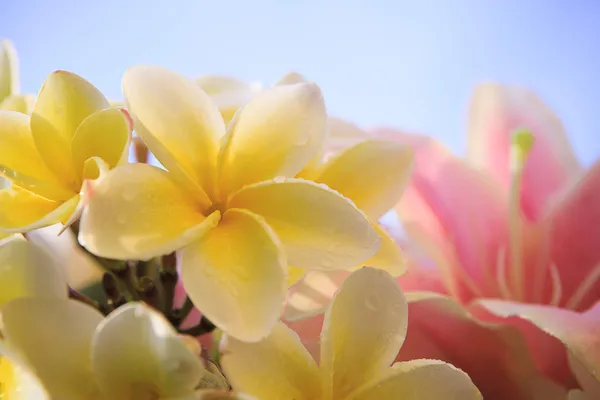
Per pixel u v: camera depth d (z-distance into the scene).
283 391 0.22
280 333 0.23
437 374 0.23
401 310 0.23
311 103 0.24
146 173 0.23
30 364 0.20
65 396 0.21
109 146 0.24
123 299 0.26
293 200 0.23
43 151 0.24
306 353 0.23
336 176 0.26
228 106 0.29
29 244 0.22
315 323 0.29
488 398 0.31
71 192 0.24
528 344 0.30
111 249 0.21
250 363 0.22
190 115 0.24
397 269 0.26
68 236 0.30
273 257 0.22
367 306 0.23
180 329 0.25
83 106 0.25
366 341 0.23
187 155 0.24
